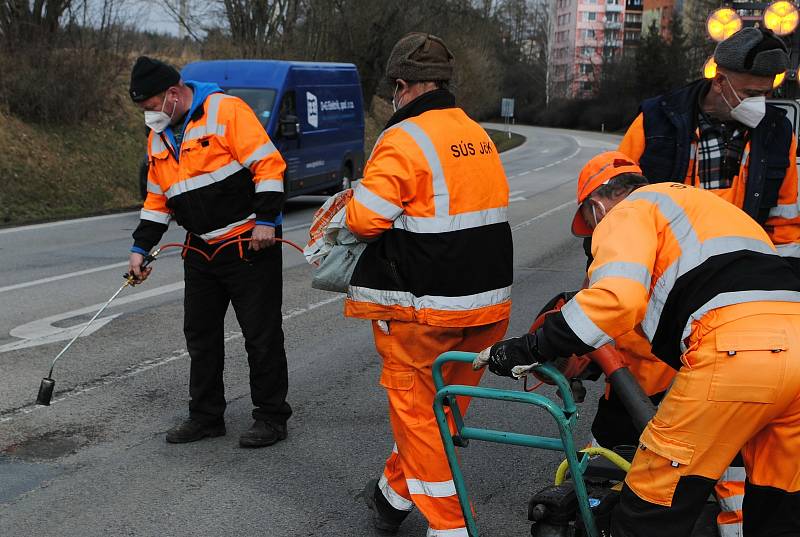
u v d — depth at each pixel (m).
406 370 3.39
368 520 3.88
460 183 3.30
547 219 15.47
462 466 4.50
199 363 4.77
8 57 18.27
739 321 2.46
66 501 4.05
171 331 7.12
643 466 2.60
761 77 3.41
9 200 15.77
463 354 3.04
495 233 3.42
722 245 2.58
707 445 2.48
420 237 3.28
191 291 4.71
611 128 76.88
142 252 4.73
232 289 4.64
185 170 4.49
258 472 4.40
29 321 7.46
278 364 4.74
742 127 3.61
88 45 19.50
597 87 82.69
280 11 31.47
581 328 2.52
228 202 4.53
